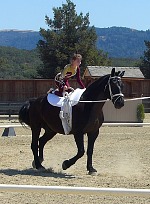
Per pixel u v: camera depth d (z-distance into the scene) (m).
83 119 10.41
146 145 16.09
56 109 10.83
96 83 10.60
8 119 28.16
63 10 52.44
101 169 11.38
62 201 7.73
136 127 23.34
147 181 9.64
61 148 15.22
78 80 11.07
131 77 25.81
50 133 11.72
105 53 54.53
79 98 10.55
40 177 10.12
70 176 10.34
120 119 24.70
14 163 12.20
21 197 8.00
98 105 10.47
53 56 50.44
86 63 50.59
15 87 34.88
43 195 8.14
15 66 97.44
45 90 35.03
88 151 10.76
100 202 7.66
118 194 5.60
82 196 8.05
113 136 18.91
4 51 112.31
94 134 10.80
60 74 11.10
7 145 15.85
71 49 50.28
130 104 24.77
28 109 11.73
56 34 51.31
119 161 12.63
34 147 11.50
